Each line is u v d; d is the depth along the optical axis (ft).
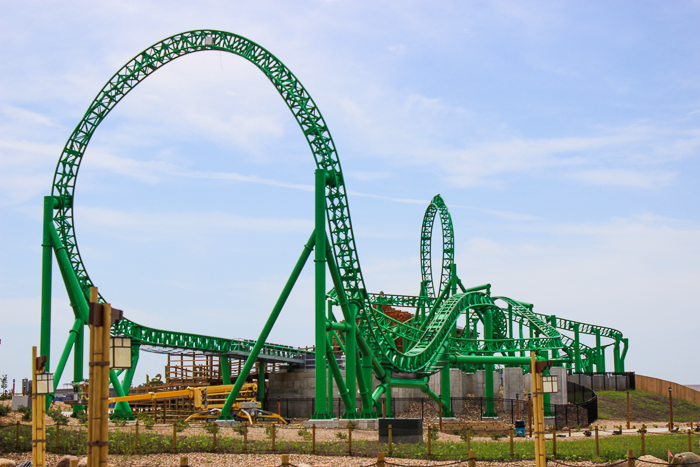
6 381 221.66
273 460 115.24
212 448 124.36
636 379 370.32
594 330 417.49
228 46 208.54
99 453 63.46
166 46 213.25
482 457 120.88
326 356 197.06
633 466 104.17
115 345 66.49
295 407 282.56
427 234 349.00
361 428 189.57
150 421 167.53
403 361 225.56
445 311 259.19
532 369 84.89
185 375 277.44
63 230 208.44
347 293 203.72
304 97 201.26
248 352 254.88
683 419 294.46
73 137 212.02
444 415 258.78
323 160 197.47
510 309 316.40
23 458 115.14
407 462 115.03
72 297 205.36
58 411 164.55
